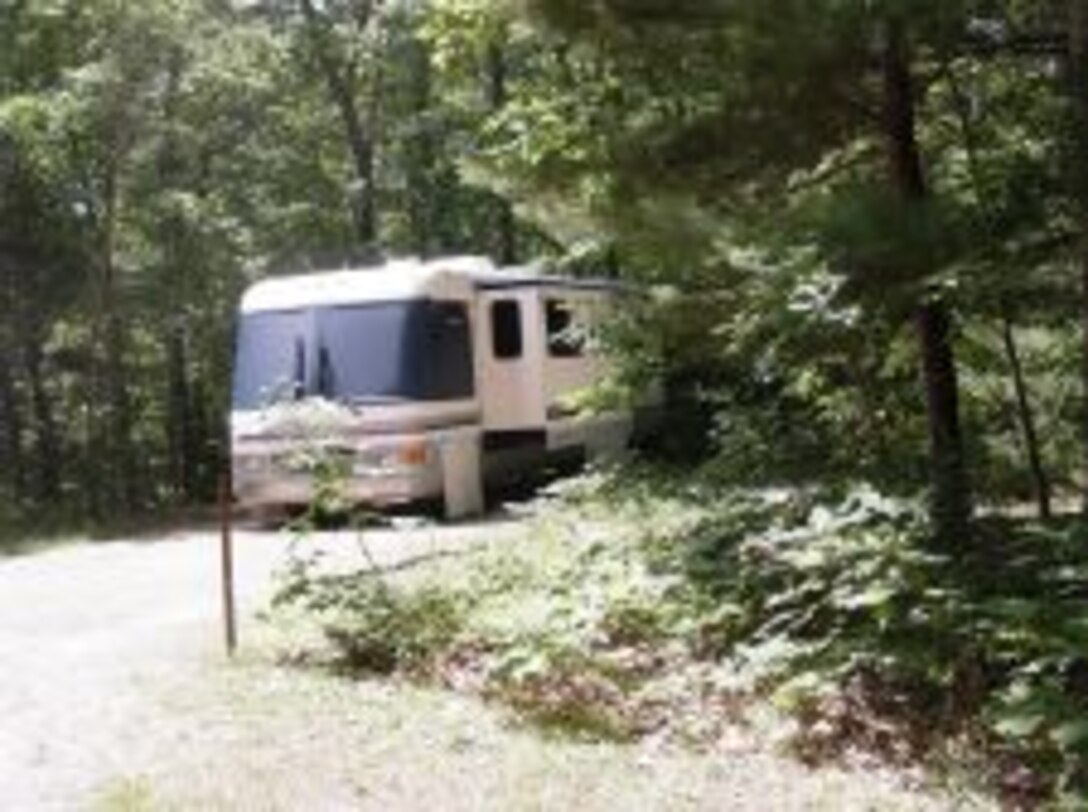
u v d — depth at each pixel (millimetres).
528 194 14055
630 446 26312
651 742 9297
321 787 8000
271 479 21953
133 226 33750
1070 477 16547
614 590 11789
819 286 12922
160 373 39531
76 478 38000
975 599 10234
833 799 8023
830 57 11922
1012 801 8383
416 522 13938
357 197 40844
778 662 10141
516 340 24078
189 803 7758
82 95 32188
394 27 40031
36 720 9758
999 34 12750
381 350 22172
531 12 12695
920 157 14008
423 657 11320
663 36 12336
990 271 11250
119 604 15180
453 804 7707
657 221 13102
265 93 37188
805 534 11312
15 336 34156
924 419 17344
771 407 19469
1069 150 11820
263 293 23016
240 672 10961
